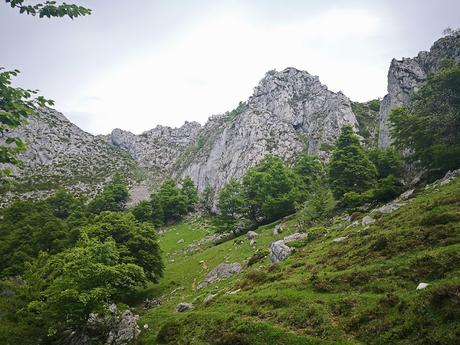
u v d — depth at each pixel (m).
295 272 30.39
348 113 128.50
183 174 169.50
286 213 72.12
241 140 140.62
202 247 70.19
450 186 35.72
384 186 48.91
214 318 26.03
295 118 144.12
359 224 38.25
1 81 10.79
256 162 123.88
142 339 28.88
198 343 23.64
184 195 118.00
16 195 128.75
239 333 21.95
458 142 45.59
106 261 31.44
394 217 32.62
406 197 40.44
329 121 127.75
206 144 181.62
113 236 48.03
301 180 82.94
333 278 24.42
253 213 76.88
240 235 70.88
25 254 53.78
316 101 145.88
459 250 20.23
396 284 20.28
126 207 129.38
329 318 19.81
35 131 187.00
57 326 31.02
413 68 95.25
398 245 25.05
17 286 38.56
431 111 52.38
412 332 15.55
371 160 70.88
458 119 46.16
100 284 29.33
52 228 61.22
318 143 119.31
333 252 31.03
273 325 21.36
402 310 17.14
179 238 83.00
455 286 15.99
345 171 62.16
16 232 61.25
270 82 165.12
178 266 56.78
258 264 42.44
